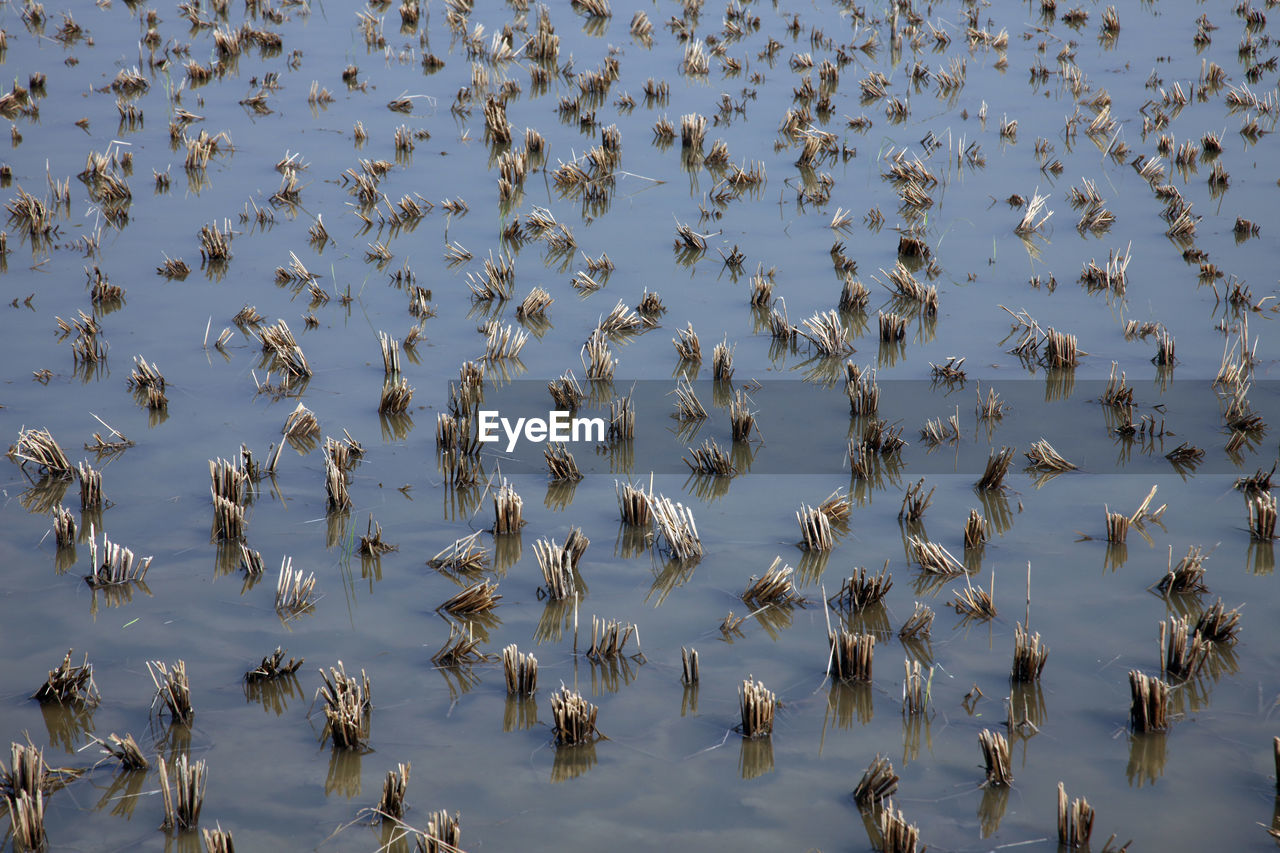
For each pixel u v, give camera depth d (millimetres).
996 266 9227
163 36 15805
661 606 6906
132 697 6574
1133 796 6312
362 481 7449
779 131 12461
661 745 6457
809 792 6336
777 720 6527
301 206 10453
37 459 7398
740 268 9289
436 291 8883
